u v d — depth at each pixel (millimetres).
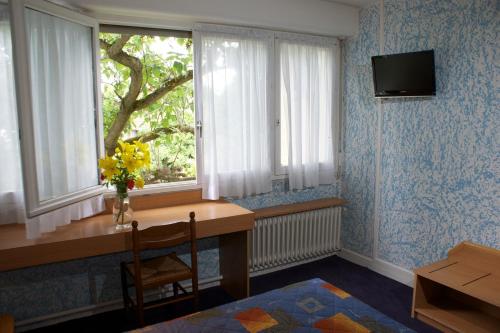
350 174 3701
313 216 3518
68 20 2391
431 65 2771
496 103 2473
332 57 3568
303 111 3463
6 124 2391
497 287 2242
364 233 3588
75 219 2516
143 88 3480
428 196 2969
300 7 3156
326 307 1813
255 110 3154
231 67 3021
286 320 1696
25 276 2496
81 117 2545
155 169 3633
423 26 2904
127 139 3514
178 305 2887
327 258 3826
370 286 3176
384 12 3221
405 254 3205
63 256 2129
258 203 3389
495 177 2512
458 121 2709
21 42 2006
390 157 3256
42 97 2264
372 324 1655
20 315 2510
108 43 3301
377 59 3041
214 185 2992
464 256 2633
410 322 2586
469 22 2592
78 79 2510
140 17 2725
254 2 2941
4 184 2422
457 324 2387
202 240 3131
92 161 2650
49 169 2318
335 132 3688
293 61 3338
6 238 2164
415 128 3023
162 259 2623
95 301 2738
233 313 1772
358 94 3535
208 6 2756
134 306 2463
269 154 3312
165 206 2955
